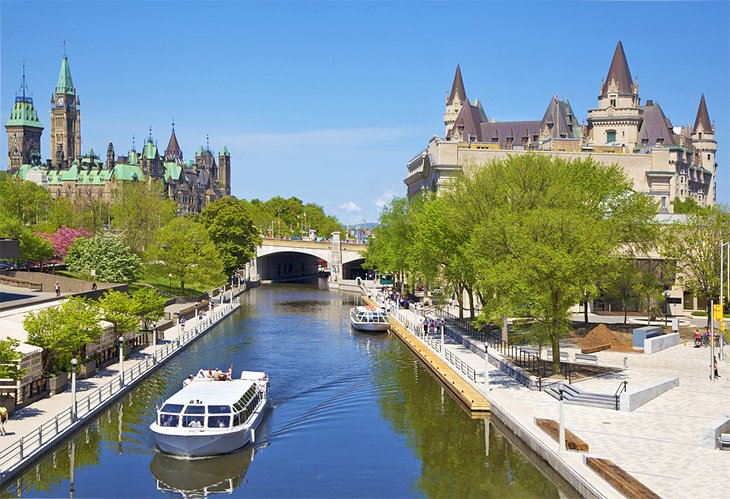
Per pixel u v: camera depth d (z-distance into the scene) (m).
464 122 192.00
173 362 71.56
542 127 188.50
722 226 82.88
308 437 47.00
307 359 74.25
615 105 178.62
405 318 100.31
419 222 96.19
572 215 57.97
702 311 100.06
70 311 55.50
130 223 138.25
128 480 39.25
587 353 68.88
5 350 45.06
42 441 40.56
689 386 53.91
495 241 61.34
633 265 86.25
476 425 48.91
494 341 75.88
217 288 144.38
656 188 142.62
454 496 36.59
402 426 49.12
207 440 42.19
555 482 37.44
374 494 37.03
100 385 56.41
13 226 114.00
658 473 34.12
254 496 36.94
